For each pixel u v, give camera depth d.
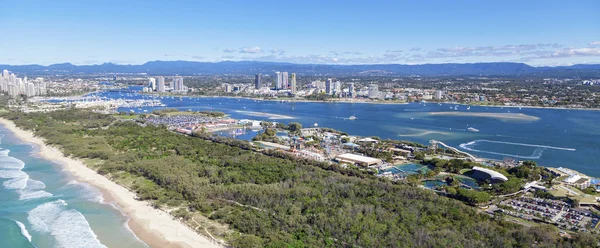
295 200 183.75
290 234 151.12
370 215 164.25
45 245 152.12
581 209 188.12
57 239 156.88
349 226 153.75
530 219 175.38
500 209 188.62
